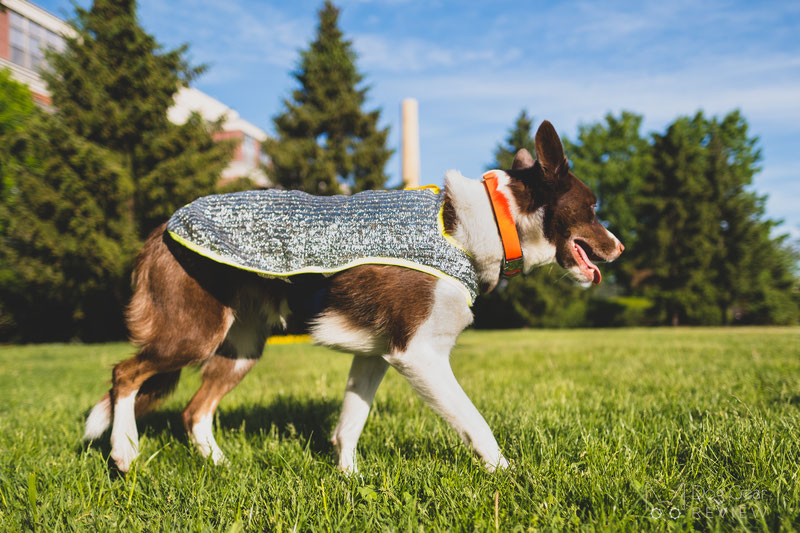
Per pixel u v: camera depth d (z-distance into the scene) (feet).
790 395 12.03
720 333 52.60
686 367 19.62
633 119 117.19
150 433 10.96
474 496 6.33
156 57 54.24
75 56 51.01
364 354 8.11
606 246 8.68
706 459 7.27
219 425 10.71
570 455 8.01
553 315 87.20
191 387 18.26
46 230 46.11
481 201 8.21
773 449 7.30
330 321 7.98
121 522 6.07
